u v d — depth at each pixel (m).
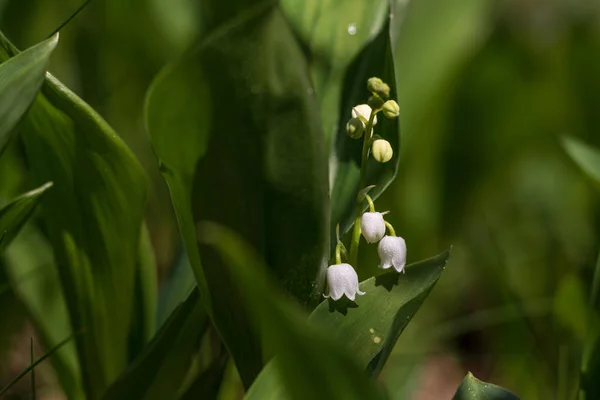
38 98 0.45
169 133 0.43
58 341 0.51
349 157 0.47
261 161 0.43
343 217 0.46
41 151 0.46
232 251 0.39
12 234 0.47
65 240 0.48
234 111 0.43
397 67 0.60
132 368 0.47
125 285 0.48
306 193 0.44
